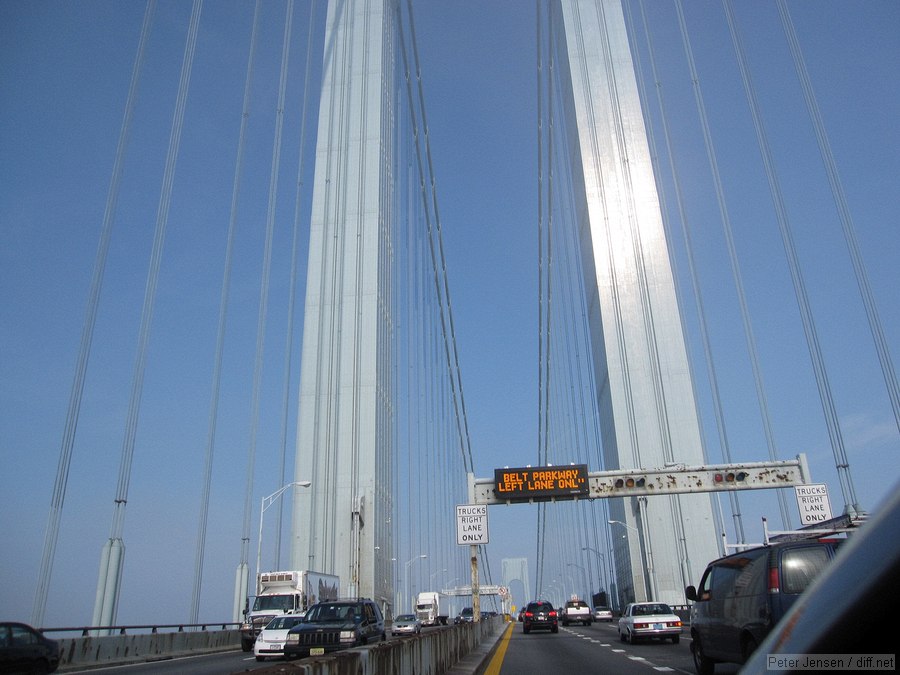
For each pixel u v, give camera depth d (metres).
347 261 73.62
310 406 68.50
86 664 19.62
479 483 33.19
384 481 71.75
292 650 15.54
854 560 1.39
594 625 46.28
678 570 61.69
